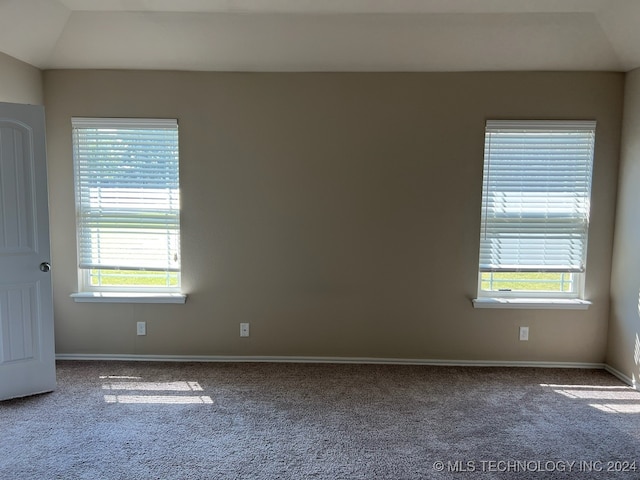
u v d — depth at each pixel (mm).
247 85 3492
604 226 3525
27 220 2908
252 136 3525
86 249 3625
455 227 3562
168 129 3533
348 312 3633
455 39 3193
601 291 3572
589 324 3596
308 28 3137
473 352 3635
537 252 3570
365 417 2756
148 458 2295
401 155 3521
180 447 2398
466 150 3502
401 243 3586
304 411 2824
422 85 3467
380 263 3605
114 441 2449
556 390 3182
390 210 3562
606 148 3467
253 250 3609
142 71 3477
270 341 3660
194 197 3566
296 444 2445
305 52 3316
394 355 3637
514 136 3492
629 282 3324
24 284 2924
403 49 3285
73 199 3559
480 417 2771
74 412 2771
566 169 3504
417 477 2170
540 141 3492
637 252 3242
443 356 3625
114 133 3539
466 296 3607
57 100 3488
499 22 3062
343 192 3557
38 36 3107
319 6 2924
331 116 3504
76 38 3229
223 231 3592
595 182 3492
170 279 3660
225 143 3529
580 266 3570
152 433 2535
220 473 2180
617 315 3459
